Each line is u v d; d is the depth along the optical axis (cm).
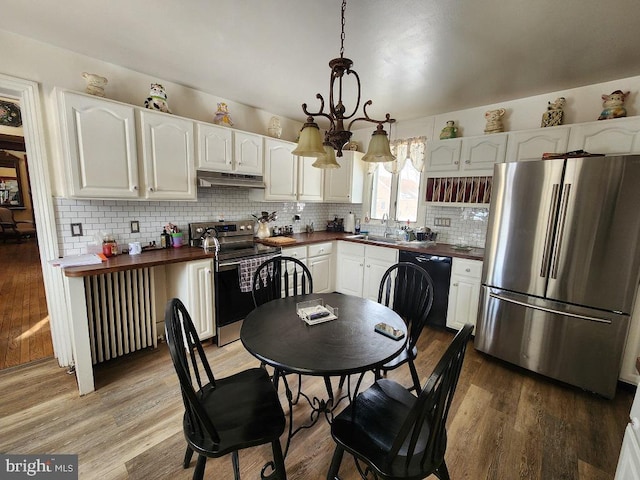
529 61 217
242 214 352
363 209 439
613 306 204
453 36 186
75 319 193
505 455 161
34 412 183
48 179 215
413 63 223
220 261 264
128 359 248
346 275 391
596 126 235
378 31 182
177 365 105
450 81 254
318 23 176
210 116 303
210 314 266
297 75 253
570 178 210
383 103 313
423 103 312
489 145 290
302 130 143
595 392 212
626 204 194
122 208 254
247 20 176
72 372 223
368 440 119
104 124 216
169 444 163
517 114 297
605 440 173
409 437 122
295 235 404
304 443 168
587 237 208
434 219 365
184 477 145
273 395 144
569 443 170
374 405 138
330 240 383
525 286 236
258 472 149
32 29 190
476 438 172
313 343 138
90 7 166
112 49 215
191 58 226
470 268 285
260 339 141
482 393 215
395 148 391
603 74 236
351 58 217
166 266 273
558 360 224
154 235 277
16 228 736
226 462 154
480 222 330
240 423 125
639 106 238
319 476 148
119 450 158
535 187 225
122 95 245
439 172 327
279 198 350
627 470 103
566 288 218
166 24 182
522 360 241
